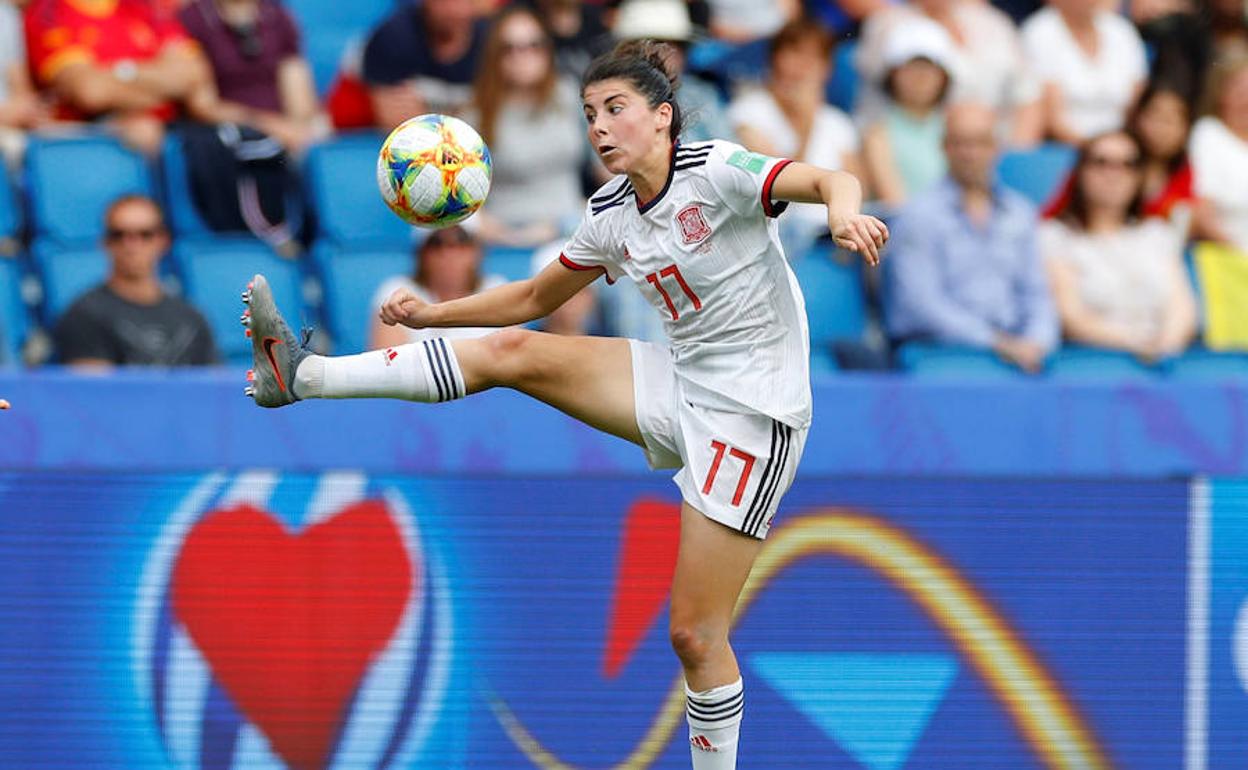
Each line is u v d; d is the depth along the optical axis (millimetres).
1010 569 21562
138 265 26547
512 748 21031
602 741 21109
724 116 30484
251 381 17250
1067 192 29922
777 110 30531
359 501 20969
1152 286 29875
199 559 20781
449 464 21375
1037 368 28219
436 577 21000
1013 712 21500
